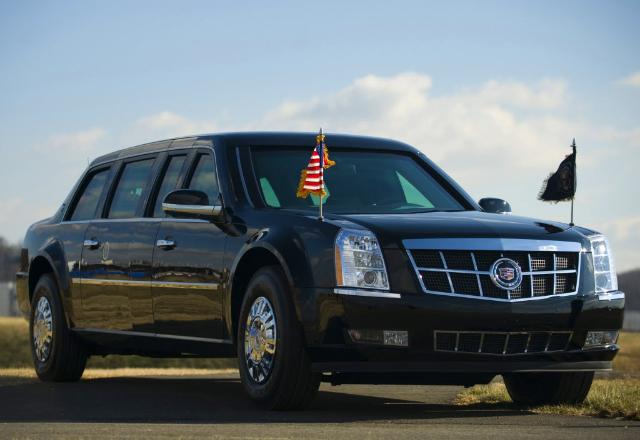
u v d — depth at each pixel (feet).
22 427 25.39
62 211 44.37
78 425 25.91
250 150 34.94
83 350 42.24
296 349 29.40
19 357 155.33
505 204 37.40
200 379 44.86
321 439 22.91
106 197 41.06
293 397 29.76
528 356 29.55
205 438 22.90
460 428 25.73
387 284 28.71
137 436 23.29
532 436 24.06
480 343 29.17
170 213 33.88
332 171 34.96
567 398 32.48
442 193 36.09
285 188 33.73
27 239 46.29
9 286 371.76
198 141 36.73
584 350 30.32
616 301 30.91
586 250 30.83
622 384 37.63
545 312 29.55
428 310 28.66
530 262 29.81
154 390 38.17
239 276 32.04
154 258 36.29
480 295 29.17
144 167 39.45
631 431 25.39
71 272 41.70
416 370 28.71
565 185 34.42
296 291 29.32
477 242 29.45
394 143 37.78
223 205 33.45
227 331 32.65
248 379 31.04
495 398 35.32
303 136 36.24
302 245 29.66
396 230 29.22
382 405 33.63
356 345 28.58
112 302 38.93
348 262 28.86
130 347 38.63
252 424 26.32
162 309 35.83
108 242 39.45
